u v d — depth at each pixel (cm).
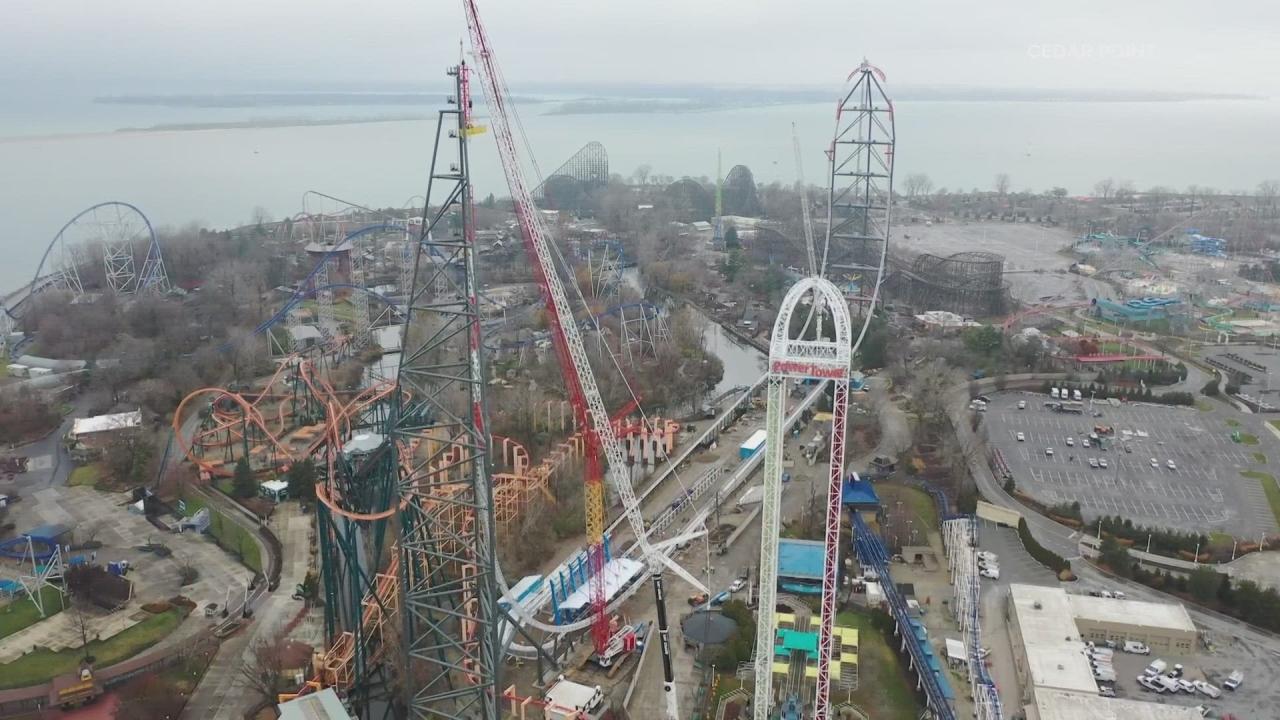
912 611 16862
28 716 14350
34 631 16500
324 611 16138
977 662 14912
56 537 19638
